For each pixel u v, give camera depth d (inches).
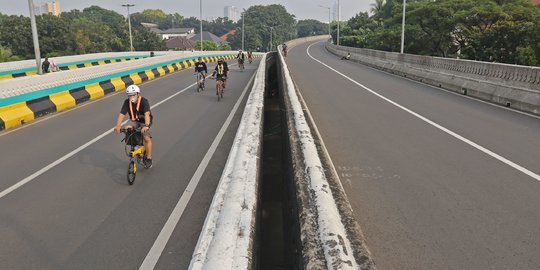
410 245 182.5
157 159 338.0
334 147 344.5
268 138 440.5
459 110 525.0
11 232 210.7
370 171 281.9
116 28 4441.4
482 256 173.0
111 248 195.3
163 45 4845.0
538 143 355.6
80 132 438.6
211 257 109.6
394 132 399.2
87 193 263.4
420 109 531.5
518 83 559.5
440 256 173.3
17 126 468.8
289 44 3585.1
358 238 113.4
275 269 174.9
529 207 221.3
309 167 173.0
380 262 169.5
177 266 180.5
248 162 199.9
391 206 223.9
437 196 237.3
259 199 185.8
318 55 2201.0
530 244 182.5
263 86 550.6
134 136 287.7
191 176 296.4
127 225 218.8
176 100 666.8
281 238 205.6
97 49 3597.4
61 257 187.3
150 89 813.2
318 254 103.9
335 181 168.2
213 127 462.3
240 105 621.9
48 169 311.9
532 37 1384.1
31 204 245.8
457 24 1711.4
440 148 339.6
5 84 469.1
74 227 216.5
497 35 1460.4
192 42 6146.7
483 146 345.4
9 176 295.6
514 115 491.2
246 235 122.5
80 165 322.3
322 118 471.8
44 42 3137.3
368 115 489.7
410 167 290.0
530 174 273.4
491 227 198.8
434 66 868.6
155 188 272.7
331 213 124.7
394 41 2060.8
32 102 521.7
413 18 1871.3
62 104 586.6
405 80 922.7
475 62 684.7
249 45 6569.9
